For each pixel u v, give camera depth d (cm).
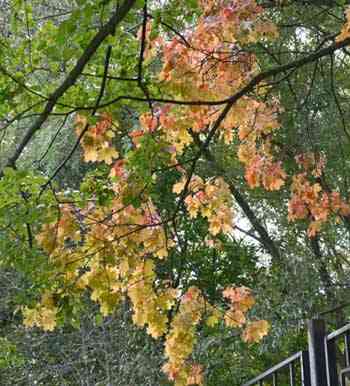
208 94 506
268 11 740
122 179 487
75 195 480
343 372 404
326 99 888
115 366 991
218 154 1007
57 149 932
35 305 454
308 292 980
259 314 971
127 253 500
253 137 624
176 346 551
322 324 435
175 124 499
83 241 553
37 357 987
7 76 407
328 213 695
